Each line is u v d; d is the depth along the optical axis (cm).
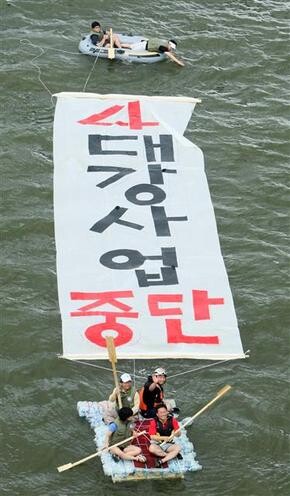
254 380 3856
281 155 5125
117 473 3366
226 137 5203
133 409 3575
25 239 4466
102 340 3928
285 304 4206
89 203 4616
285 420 3697
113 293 4128
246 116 5381
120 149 4972
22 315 4066
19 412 3656
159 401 3569
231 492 3388
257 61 5788
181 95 5519
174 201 4656
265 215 4728
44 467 3453
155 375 3534
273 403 3759
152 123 5172
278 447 3588
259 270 4384
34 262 4344
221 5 6238
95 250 4344
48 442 3538
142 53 5691
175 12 6134
